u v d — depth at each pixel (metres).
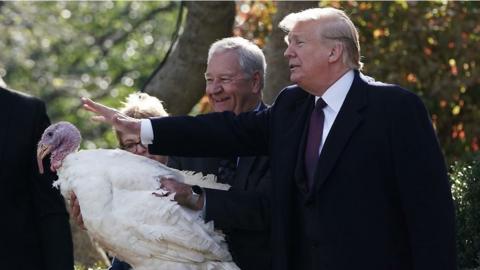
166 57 18.94
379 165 10.96
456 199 14.00
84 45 41.38
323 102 11.32
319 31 11.26
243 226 12.07
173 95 18.78
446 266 10.72
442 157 11.04
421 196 10.82
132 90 38.19
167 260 12.12
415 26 22.47
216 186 12.46
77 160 12.34
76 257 17.91
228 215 11.98
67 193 12.34
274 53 17.59
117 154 12.38
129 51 40.56
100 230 12.09
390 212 10.96
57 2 40.38
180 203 12.15
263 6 22.34
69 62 41.06
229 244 12.41
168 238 11.96
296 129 11.48
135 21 41.41
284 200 11.34
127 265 13.05
